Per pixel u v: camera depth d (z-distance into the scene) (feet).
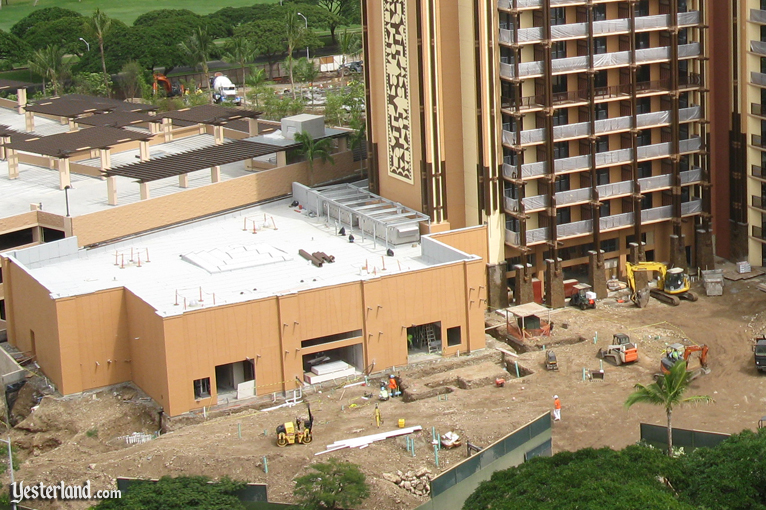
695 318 456.86
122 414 399.03
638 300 468.75
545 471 306.14
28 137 554.05
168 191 493.77
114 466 360.07
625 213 483.92
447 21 453.58
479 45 447.83
